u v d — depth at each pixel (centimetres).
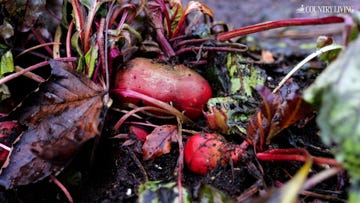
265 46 62
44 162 41
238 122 45
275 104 41
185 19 50
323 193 43
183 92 45
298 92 41
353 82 33
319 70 51
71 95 43
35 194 43
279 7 74
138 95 45
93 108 42
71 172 43
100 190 43
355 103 32
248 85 48
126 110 46
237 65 49
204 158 42
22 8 48
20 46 49
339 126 32
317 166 44
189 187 40
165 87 45
